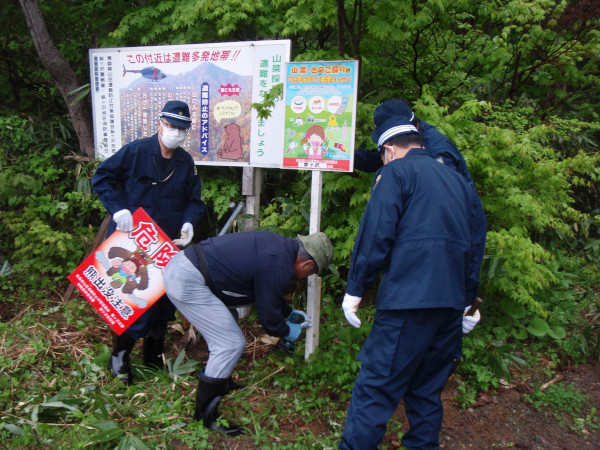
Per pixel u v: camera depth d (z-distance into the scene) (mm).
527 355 3312
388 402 2094
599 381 3146
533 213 3295
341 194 3766
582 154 3586
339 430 2549
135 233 2793
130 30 4527
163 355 3100
